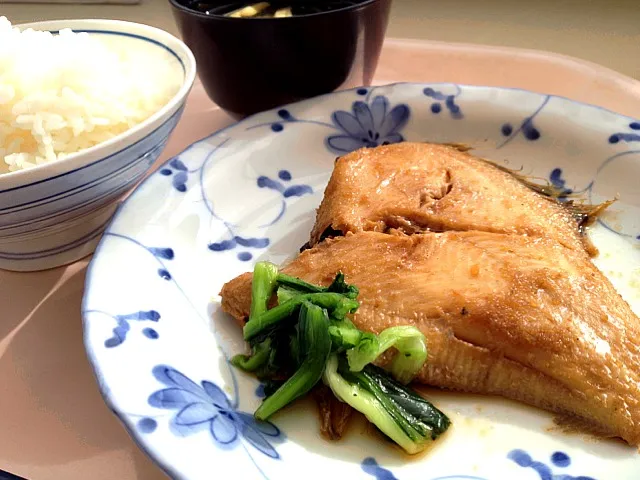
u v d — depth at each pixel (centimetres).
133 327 19
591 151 27
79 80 23
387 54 37
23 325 22
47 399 19
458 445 18
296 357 19
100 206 23
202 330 21
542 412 19
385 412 18
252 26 26
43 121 22
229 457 16
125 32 27
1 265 24
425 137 30
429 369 19
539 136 28
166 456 15
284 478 16
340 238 22
